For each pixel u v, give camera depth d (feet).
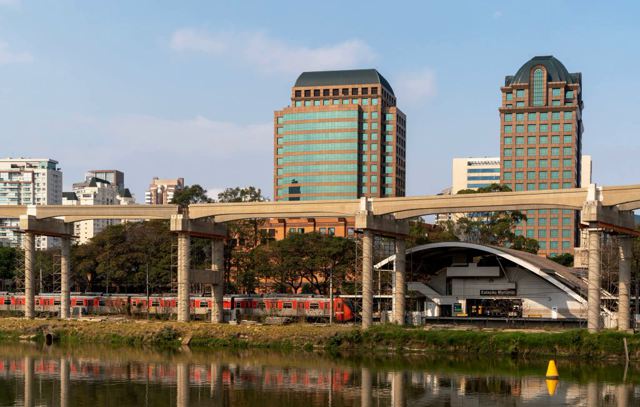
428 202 391.86
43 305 515.09
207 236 450.30
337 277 556.10
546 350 350.84
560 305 419.33
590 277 348.18
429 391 274.57
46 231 469.57
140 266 583.99
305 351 385.29
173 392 275.18
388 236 415.44
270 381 296.30
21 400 262.47
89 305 512.22
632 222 364.38
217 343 402.93
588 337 345.31
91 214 460.14
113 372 318.86
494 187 645.10
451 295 445.78
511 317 422.82
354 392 273.75
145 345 410.72
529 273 430.61
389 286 534.78
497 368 324.60
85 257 621.72
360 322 455.22
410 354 368.68
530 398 261.03
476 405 250.98
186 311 437.99
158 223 625.41
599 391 271.49
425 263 477.36
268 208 429.38
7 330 439.63
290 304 465.47
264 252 575.79
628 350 336.08
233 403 255.91
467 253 446.60
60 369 327.06
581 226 357.20
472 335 365.40
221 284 461.37
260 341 399.03
